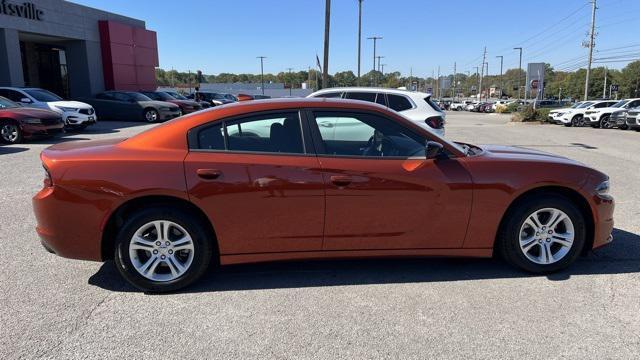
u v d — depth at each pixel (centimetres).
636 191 783
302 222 388
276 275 425
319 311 358
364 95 971
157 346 309
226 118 391
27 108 1408
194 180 372
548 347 310
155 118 2352
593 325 338
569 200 418
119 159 374
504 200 404
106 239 387
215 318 347
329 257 400
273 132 395
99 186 369
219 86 8369
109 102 2381
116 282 410
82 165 372
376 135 405
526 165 410
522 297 381
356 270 436
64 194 370
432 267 443
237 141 390
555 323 340
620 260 461
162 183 370
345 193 386
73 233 376
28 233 534
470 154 428
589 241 433
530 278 418
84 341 314
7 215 602
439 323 340
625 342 316
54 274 425
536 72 3353
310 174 383
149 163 373
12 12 2223
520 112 3198
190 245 385
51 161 377
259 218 383
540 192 418
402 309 361
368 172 388
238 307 364
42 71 2861
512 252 418
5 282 407
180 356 298
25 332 325
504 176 403
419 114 933
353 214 390
